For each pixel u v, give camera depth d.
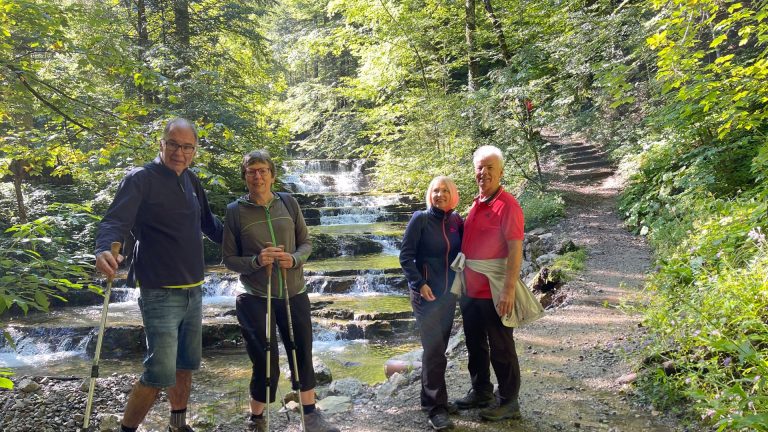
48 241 3.96
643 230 8.47
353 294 9.66
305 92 23.50
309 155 25.84
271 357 3.18
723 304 3.61
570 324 5.31
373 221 15.27
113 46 5.34
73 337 7.87
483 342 3.39
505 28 13.54
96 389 4.75
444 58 15.81
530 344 4.85
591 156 13.99
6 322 8.51
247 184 3.15
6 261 3.54
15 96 5.37
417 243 3.29
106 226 2.75
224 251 3.17
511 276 3.06
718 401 2.67
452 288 3.26
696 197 7.69
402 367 5.12
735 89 4.26
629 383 3.73
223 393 5.33
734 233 4.95
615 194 11.48
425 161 14.48
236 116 11.76
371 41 16.69
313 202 16.42
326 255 12.28
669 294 4.36
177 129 2.92
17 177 10.38
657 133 10.02
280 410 3.90
